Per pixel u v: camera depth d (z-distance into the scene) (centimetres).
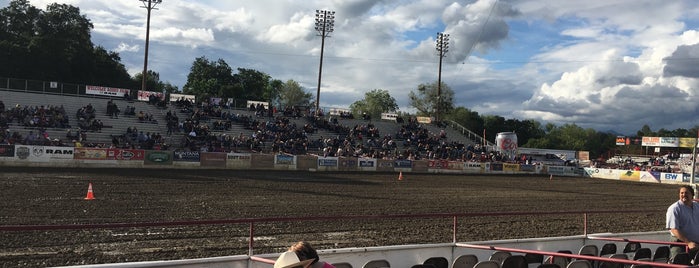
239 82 10000
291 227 1429
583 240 1083
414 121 5906
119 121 4097
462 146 5484
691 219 780
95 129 3809
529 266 902
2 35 6712
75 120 3969
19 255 998
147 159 3312
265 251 1138
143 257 1030
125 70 8356
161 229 1318
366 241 1290
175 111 4556
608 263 841
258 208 1784
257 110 4981
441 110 10150
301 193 2309
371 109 12288
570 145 13200
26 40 6781
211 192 2189
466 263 823
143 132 4053
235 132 4453
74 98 4294
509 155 5609
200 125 4241
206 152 3516
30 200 1709
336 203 2014
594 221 1803
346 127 5125
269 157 3738
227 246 1166
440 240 1341
